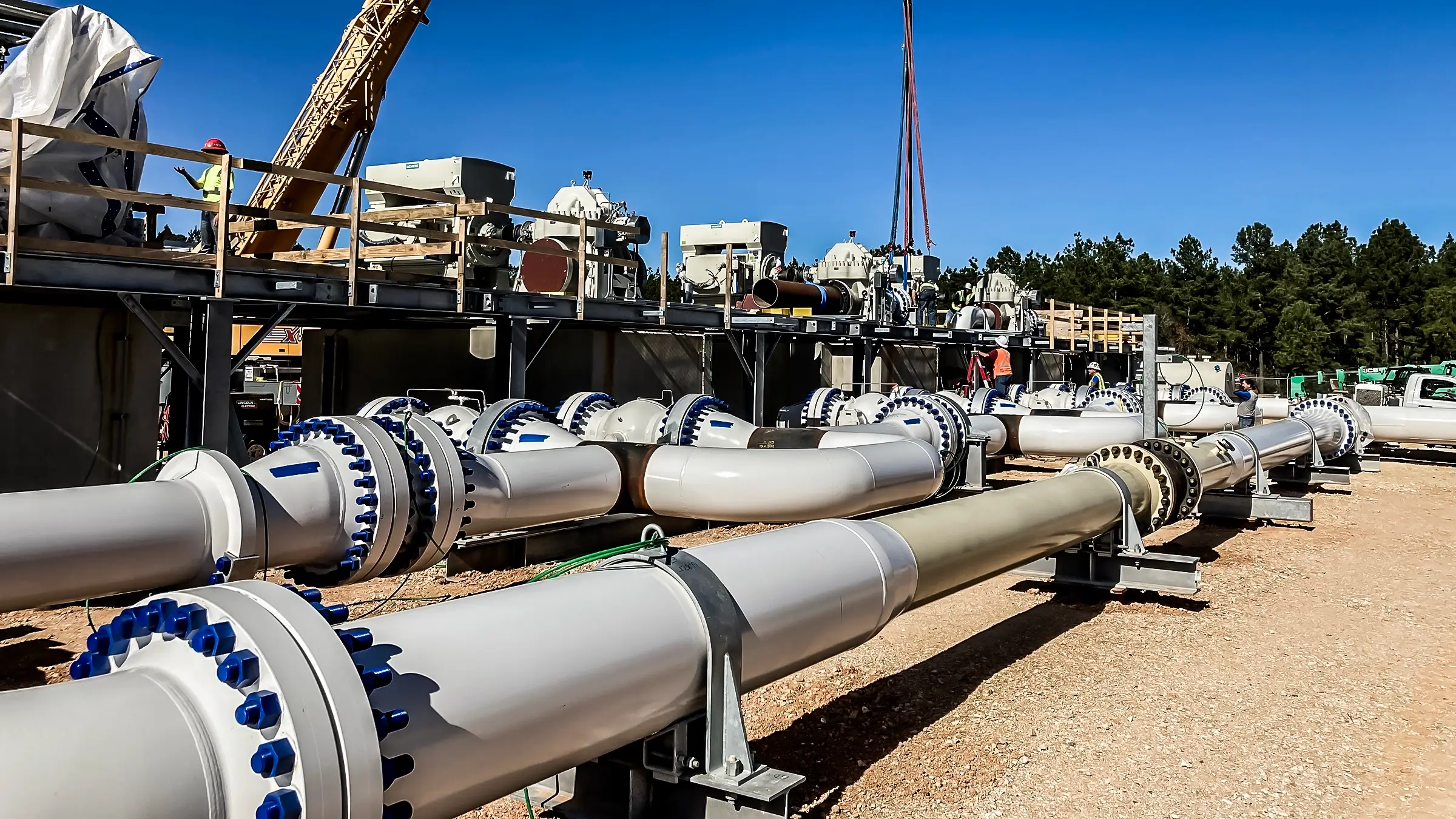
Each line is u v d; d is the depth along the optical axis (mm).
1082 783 4574
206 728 2383
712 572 3908
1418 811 4348
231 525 5406
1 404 8719
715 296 21734
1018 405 16688
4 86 9281
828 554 4516
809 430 10094
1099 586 7902
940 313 30703
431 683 2850
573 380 15633
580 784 4012
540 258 14641
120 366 9438
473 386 14695
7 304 8742
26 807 2064
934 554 5242
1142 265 73125
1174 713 5477
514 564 8547
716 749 3709
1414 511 13227
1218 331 69812
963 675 6082
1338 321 69562
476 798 3004
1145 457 8359
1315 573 9203
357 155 16125
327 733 2389
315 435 6332
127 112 9922
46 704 2271
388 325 15102
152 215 11195
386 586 7871
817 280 23547
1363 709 5586
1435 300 70312
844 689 5809
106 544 5051
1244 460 11008
